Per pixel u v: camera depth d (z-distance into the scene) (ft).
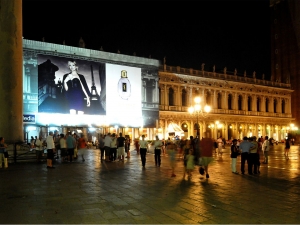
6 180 50.47
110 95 188.14
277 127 282.15
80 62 178.81
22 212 30.66
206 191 41.04
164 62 220.84
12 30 78.23
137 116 198.80
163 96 218.18
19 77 79.30
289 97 292.40
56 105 167.63
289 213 30.17
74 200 35.73
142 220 27.71
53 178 52.70
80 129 179.42
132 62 199.82
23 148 81.87
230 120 250.16
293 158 102.01
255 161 59.62
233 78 255.91
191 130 229.04
